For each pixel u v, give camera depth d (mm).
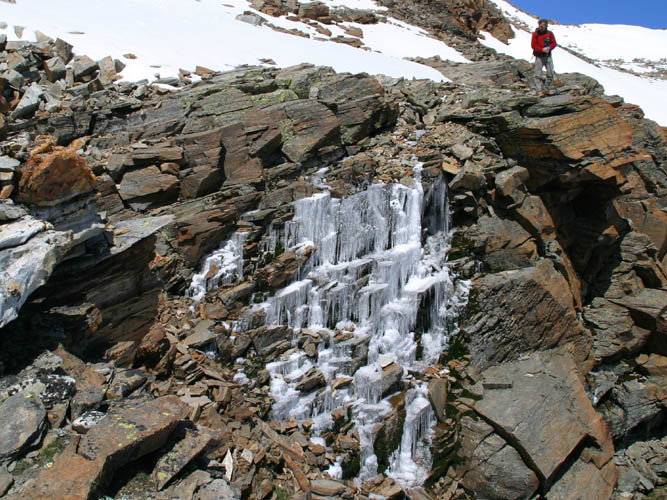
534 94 17359
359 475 11219
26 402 6648
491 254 14836
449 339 13617
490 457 11656
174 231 12750
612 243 16812
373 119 17672
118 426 6531
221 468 7375
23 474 5941
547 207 16188
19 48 15750
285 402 11438
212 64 19344
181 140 13781
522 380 13078
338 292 13234
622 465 13781
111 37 19109
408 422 12000
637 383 15188
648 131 20641
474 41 38062
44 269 7289
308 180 15438
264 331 12352
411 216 14977
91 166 13047
